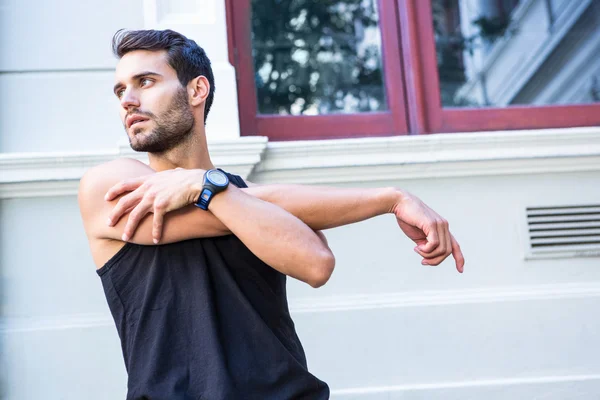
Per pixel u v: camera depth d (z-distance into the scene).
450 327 2.40
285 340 1.39
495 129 2.85
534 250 2.52
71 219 2.33
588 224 2.57
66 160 2.31
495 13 2.94
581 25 2.98
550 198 2.58
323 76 2.81
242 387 1.27
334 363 2.33
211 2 2.59
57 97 2.49
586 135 2.56
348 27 2.86
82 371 2.23
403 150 2.49
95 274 2.32
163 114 1.44
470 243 2.50
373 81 2.84
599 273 2.54
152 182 1.34
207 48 2.55
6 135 2.45
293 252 1.29
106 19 2.56
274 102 2.75
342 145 2.46
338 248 2.43
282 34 2.81
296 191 1.44
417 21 2.87
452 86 2.86
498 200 2.55
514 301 2.44
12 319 2.26
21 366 2.21
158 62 1.46
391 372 2.35
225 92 2.50
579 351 2.43
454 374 2.37
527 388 2.35
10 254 2.29
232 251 1.37
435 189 2.53
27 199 2.32
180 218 1.32
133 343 1.31
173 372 1.27
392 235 2.46
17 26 2.51
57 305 2.28
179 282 1.33
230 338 1.31
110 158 2.34
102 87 2.52
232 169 2.36
